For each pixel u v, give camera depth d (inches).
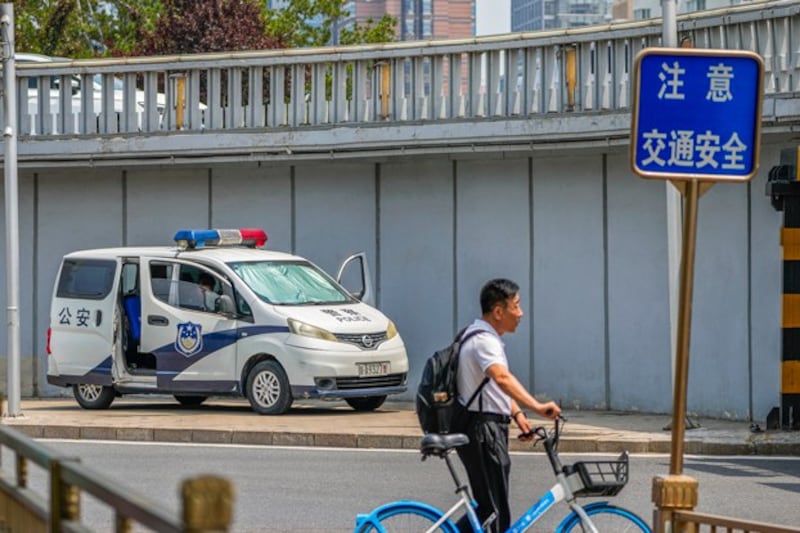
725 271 1171.3
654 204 1221.7
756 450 992.9
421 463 944.9
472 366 535.5
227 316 1187.9
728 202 1169.4
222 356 1186.6
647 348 1226.0
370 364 1173.1
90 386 1253.7
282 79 1357.0
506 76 1253.7
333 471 901.8
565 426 1106.1
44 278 1473.9
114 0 3233.3
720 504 770.2
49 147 1418.6
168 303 1211.2
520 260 1294.3
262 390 1170.6
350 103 1328.7
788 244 1036.5
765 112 1096.8
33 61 1579.7
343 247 1371.8
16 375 1149.1
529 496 808.3
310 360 1151.0
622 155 1238.3
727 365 1172.5
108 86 1412.4
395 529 510.0
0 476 406.3
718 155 429.4
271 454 996.6
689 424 1075.9
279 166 1392.7
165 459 967.0
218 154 1369.3
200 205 1424.7
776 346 1136.2
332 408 1244.5
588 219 1258.6
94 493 294.4
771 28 1111.0
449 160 1323.8
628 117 1179.9
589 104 1213.1
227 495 230.7
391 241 1353.3
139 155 1395.2
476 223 1315.2
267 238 1339.8
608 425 1115.9
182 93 1390.3
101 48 3169.3
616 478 511.8
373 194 1360.7
